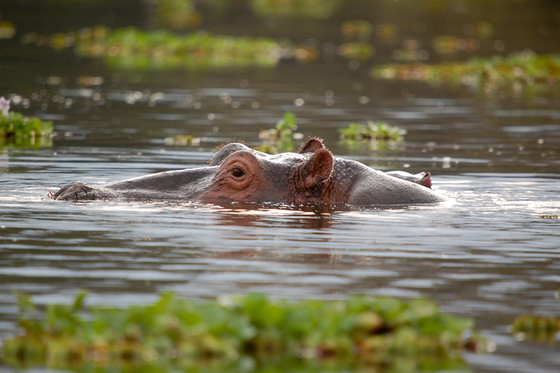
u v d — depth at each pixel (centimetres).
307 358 1096
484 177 2634
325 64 7812
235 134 3738
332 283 1379
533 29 11762
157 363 1066
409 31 11750
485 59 7956
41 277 1378
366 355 1105
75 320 1138
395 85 6228
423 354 1110
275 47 8969
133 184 2067
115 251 1553
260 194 2044
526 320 1205
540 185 2486
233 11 14875
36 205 1947
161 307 1134
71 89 5422
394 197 2102
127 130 3781
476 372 1062
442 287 1378
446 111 4738
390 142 3584
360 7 16200
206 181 2067
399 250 1619
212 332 1110
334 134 3825
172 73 6775
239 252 1567
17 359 1073
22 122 3541
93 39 9106
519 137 3725
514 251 1633
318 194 2084
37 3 13850
